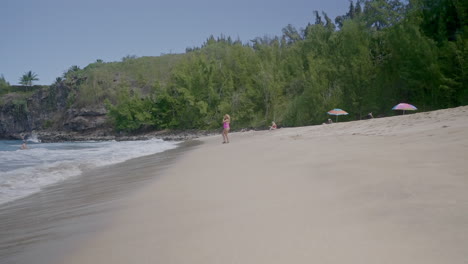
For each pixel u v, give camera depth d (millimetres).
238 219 3863
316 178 5516
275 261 2666
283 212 3908
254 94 54156
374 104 36062
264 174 6633
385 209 3467
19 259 3504
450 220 2918
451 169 4699
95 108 80062
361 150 7922
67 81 94312
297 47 60062
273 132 26766
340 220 3369
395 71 36031
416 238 2686
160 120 66875
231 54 68125
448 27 34406
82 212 5418
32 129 96688
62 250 3617
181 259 2922
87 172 11188
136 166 11758
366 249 2648
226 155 11875
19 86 129875
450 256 2328
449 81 28984
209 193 5516
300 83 50406
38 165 14117
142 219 4438
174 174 8383
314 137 14750
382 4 48312
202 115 62375
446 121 11195
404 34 34469
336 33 49875
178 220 4156
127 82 84312
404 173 4840
